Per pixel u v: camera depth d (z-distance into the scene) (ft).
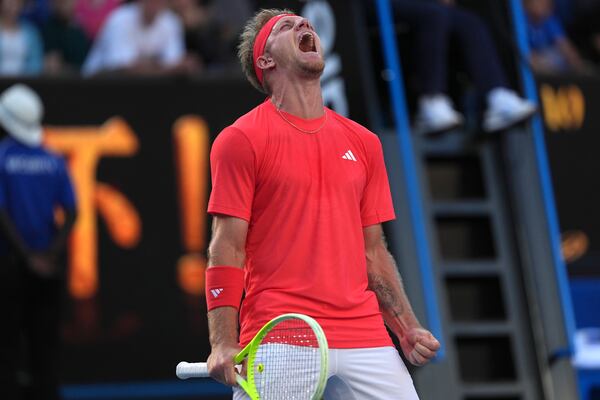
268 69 42.16
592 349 91.35
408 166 72.38
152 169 91.76
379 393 40.52
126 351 88.48
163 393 88.22
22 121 82.48
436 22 76.74
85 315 88.38
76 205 84.43
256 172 40.24
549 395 73.20
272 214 40.40
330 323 39.93
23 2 103.60
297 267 40.19
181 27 104.22
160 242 90.68
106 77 92.68
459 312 75.15
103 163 91.25
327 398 42.09
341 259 40.55
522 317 74.49
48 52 102.37
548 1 111.96
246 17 106.93
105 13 107.96
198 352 89.56
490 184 76.79
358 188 41.83
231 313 39.93
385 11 73.92
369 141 43.01
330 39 78.02
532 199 76.38
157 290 89.86
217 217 40.55
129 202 90.89
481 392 71.97
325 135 41.50
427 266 71.20
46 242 83.41
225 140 40.42
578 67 111.55
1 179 81.87
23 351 85.20
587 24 115.96
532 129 77.41
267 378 39.01
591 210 103.04
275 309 39.83
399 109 73.05
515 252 75.72
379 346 40.88
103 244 89.81
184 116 92.99
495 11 79.10
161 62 100.32
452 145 77.30
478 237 76.69
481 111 76.95
